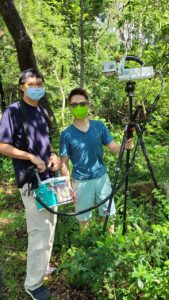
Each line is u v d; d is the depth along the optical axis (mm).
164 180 5469
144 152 3791
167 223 3633
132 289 3123
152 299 2955
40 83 3207
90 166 3854
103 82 10969
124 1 8508
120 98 11008
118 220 4059
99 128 3930
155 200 4859
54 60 10977
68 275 3654
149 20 5832
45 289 3471
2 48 11062
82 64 6809
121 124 10523
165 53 5531
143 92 7707
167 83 7648
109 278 3189
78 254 3277
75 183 3896
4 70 11086
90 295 3564
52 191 3221
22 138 3201
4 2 7043
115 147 3967
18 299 3621
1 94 8586
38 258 3338
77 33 7449
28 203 3254
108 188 3982
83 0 6586
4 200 6176
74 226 4312
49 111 7941
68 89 11328
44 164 3168
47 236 3326
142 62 3412
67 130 3855
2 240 4730
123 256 3180
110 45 12555
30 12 10453
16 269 4078
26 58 7512
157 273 3006
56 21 8344
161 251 3467
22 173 3215
